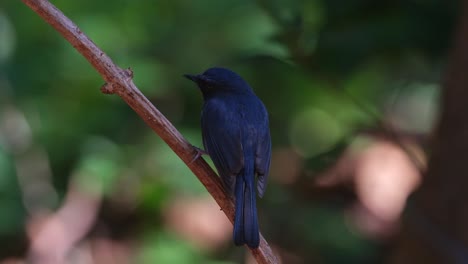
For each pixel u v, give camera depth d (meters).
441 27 9.93
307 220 12.36
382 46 9.90
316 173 10.39
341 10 9.66
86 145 12.64
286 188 12.62
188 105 12.89
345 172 12.53
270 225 12.41
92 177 12.67
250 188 7.05
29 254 12.59
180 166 12.64
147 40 13.13
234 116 7.53
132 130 12.88
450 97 9.21
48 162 12.84
